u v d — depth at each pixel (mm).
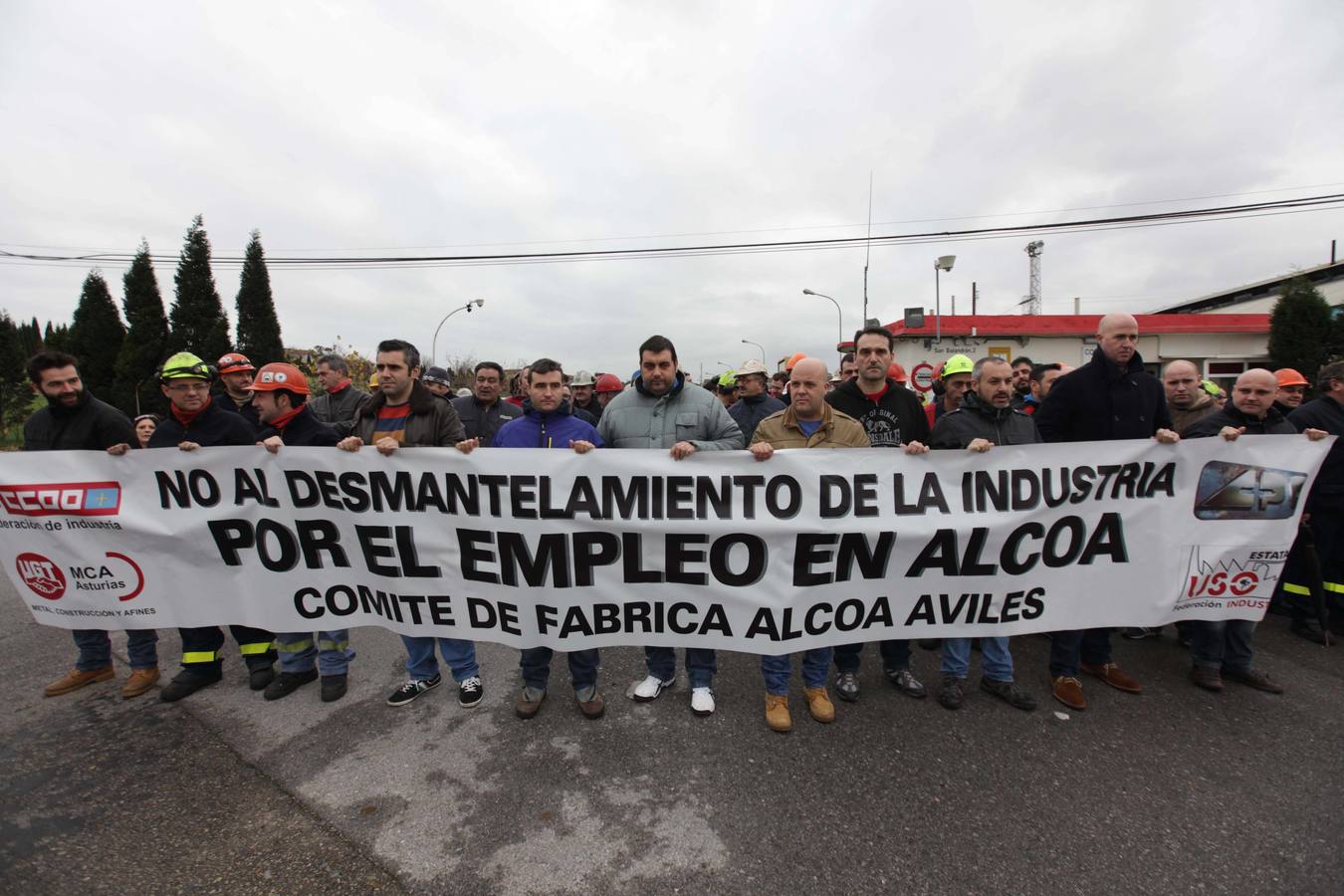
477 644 3848
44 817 2209
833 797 2314
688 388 3170
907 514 2854
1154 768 2496
